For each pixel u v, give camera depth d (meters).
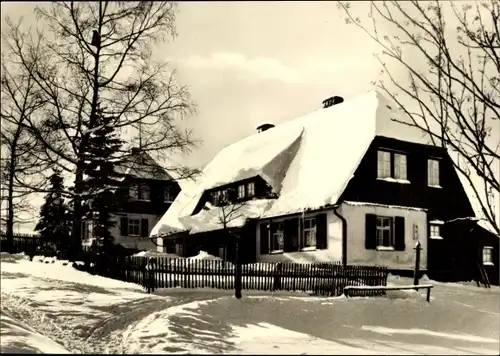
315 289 20.30
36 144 20.81
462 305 19.58
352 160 28.97
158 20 21.17
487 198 9.56
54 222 36.09
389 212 28.86
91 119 21.88
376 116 30.38
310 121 36.66
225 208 36.34
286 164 34.38
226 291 19.19
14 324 11.43
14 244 34.62
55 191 21.69
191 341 11.45
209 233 37.09
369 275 21.31
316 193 29.39
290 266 20.30
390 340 14.16
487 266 31.78
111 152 22.34
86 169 22.09
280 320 15.35
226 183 36.84
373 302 18.02
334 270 20.66
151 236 43.31
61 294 16.66
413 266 29.12
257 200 34.34
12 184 20.72
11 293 16.50
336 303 17.38
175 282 18.97
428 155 31.05
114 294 17.28
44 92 21.80
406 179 30.17
